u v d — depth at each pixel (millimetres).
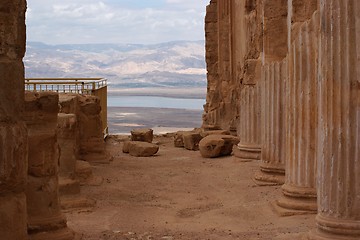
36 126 6816
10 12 4648
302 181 8602
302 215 8508
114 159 15578
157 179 12586
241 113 14469
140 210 9523
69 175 9617
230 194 10773
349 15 6094
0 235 4641
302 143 8547
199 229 8070
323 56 6270
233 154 16125
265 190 10797
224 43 21156
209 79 22406
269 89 11086
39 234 6766
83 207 9445
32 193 6809
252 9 17656
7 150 4613
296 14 9398
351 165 6094
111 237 7469
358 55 6082
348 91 6098
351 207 6125
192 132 18625
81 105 14211
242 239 7230
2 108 4598
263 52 13375
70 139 9602
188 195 10867
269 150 11258
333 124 6156
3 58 4625
